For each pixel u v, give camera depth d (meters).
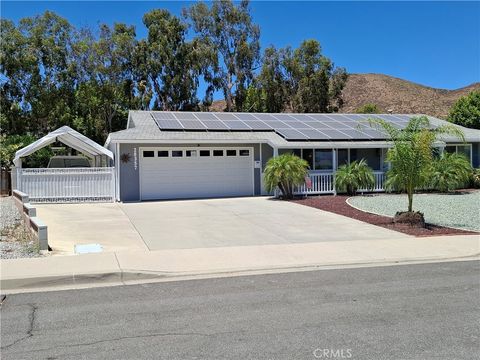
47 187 19.42
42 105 37.56
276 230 12.95
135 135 20.72
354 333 5.46
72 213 16.28
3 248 10.53
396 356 4.79
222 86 46.09
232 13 45.47
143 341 5.28
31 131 38.53
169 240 11.61
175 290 7.57
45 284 7.96
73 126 38.00
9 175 24.55
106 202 19.97
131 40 41.06
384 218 14.76
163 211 16.78
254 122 24.42
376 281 8.04
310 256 9.90
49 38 37.59
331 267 9.25
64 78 38.31
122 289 7.71
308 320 5.96
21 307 6.69
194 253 10.10
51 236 12.03
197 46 43.97
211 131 22.47
